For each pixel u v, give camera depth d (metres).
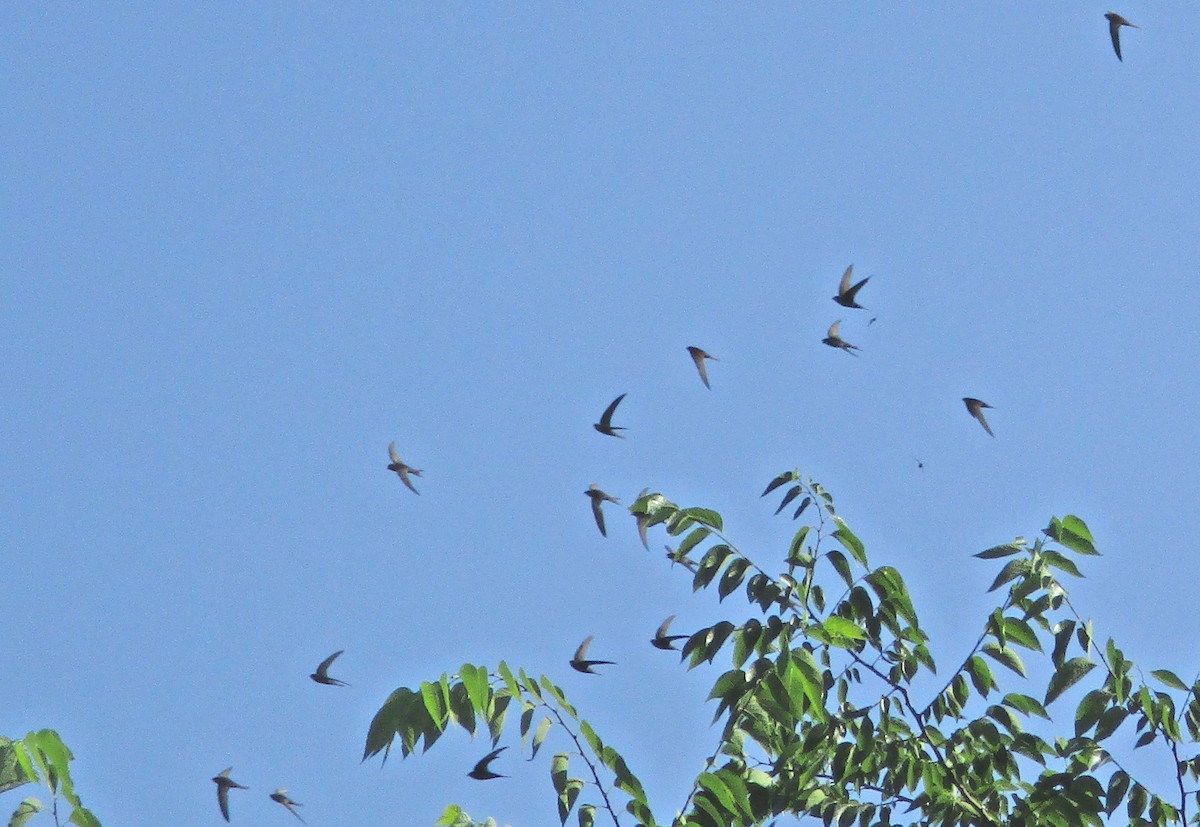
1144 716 11.12
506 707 9.62
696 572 11.12
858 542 11.27
